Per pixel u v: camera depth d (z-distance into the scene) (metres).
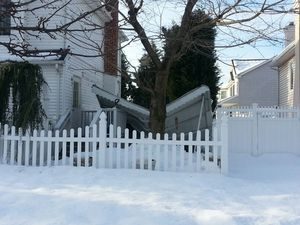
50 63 16.20
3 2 4.63
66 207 7.14
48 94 16.20
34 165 10.77
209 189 8.84
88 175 9.79
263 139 16.00
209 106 14.95
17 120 11.05
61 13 14.89
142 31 10.70
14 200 7.58
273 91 41.00
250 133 16.06
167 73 12.88
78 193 8.10
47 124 12.88
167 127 15.88
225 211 7.22
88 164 10.72
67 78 17.06
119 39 13.31
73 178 9.52
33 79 11.25
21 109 11.07
